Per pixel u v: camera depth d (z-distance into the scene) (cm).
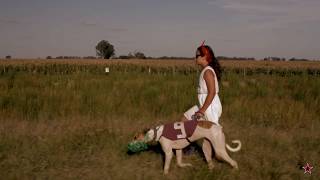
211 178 600
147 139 630
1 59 7444
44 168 647
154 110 1147
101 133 823
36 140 782
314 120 1038
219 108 655
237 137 837
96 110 1119
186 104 1217
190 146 715
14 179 600
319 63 6675
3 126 920
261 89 1552
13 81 1727
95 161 682
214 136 613
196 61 659
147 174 628
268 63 6494
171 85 1614
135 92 1408
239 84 1736
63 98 1220
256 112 1102
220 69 659
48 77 1969
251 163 674
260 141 807
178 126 619
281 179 614
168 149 619
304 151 753
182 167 648
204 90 648
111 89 1476
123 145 753
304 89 1511
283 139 827
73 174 626
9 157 689
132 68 4706
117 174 627
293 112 1077
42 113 1065
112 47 10288
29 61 6297
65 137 796
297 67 5062
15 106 1119
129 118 1046
